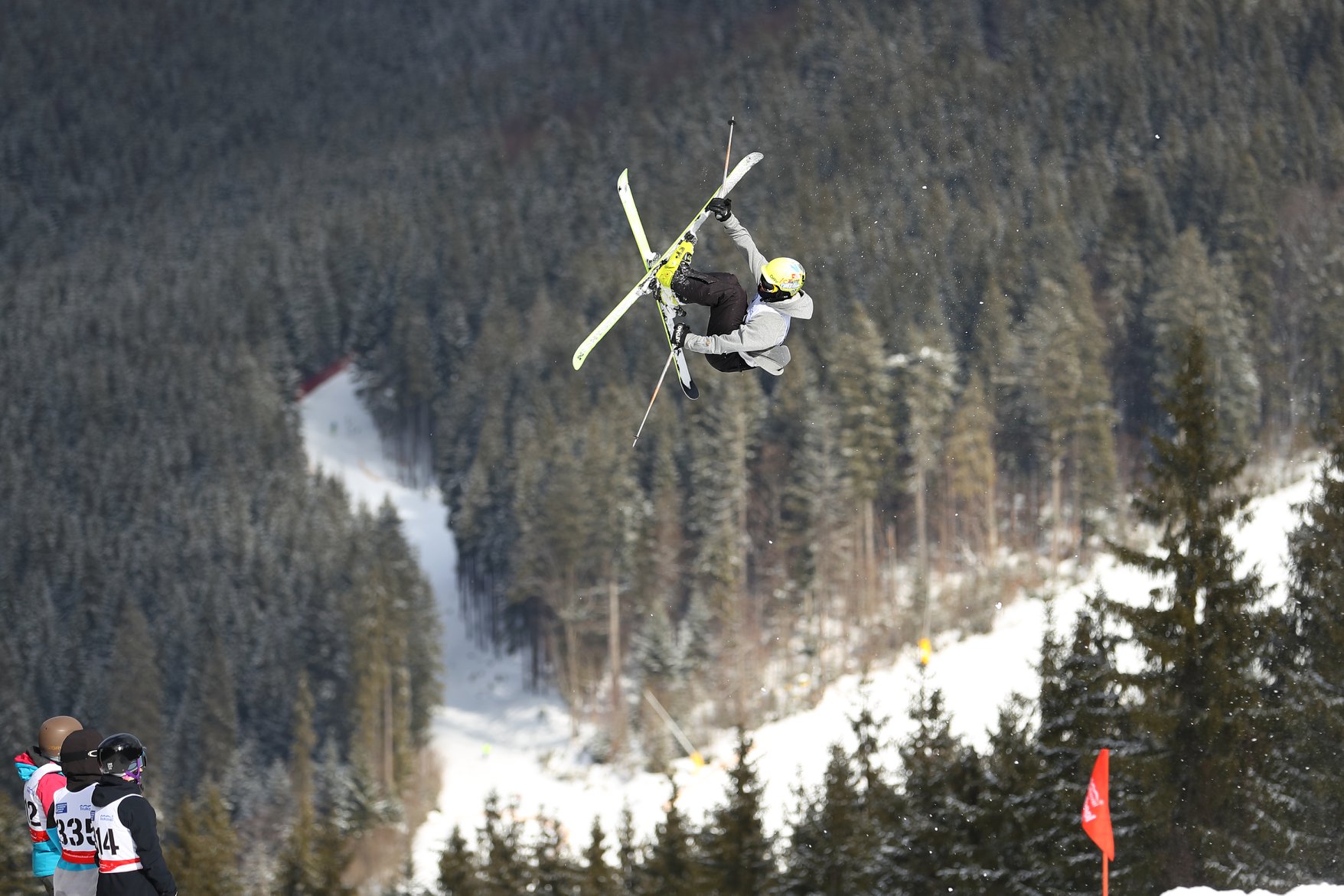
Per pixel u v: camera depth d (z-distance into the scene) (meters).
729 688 196.75
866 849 69.19
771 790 152.38
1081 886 59.97
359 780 183.75
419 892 131.62
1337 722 59.84
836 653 198.12
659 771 183.50
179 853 95.06
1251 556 162.12
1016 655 171.12
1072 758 63.75
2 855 80.69
